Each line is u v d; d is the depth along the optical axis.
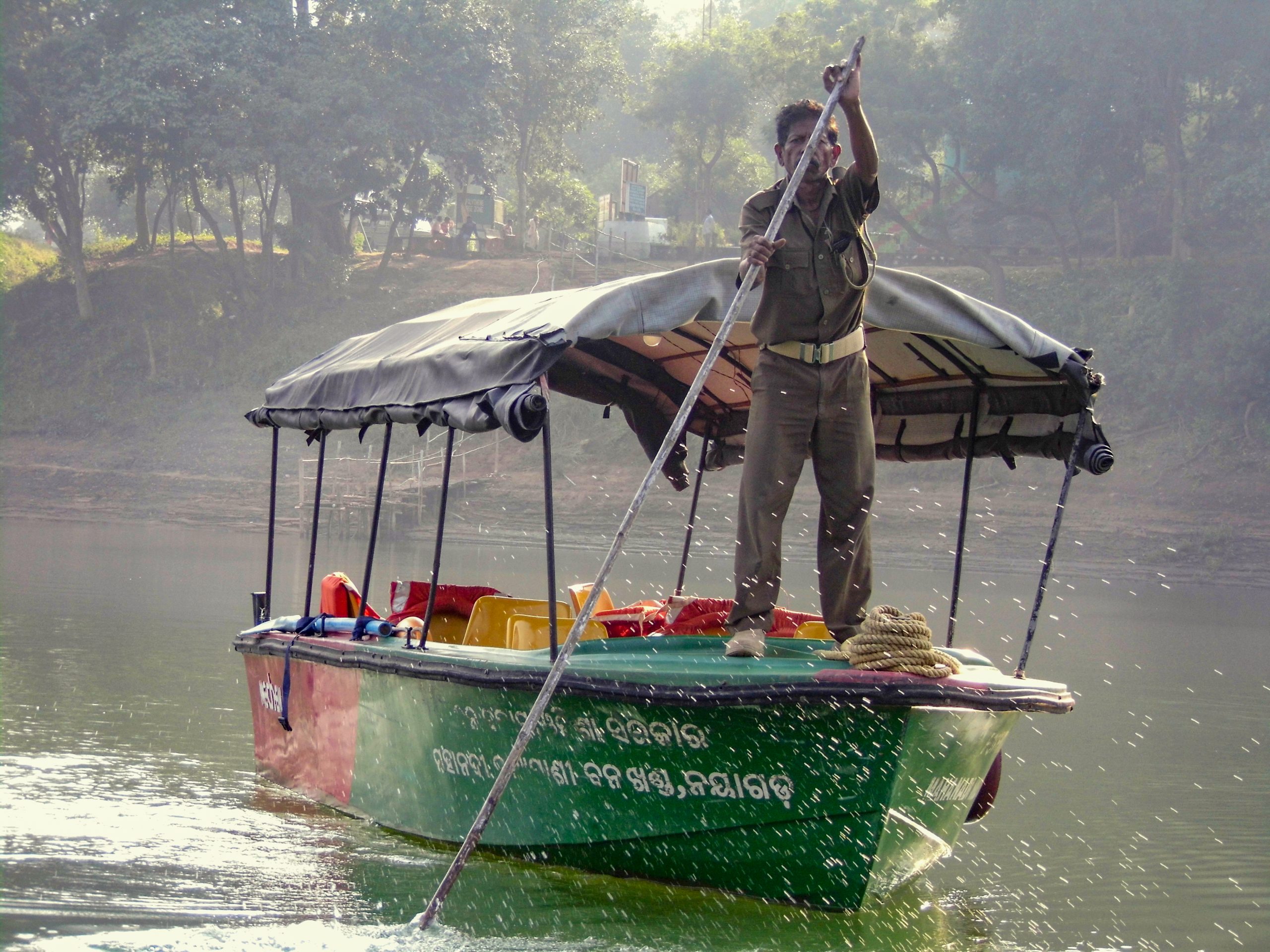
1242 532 30.11
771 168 53.94
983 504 32.91
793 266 5.38
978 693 4.91
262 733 7.95
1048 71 37.50
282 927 5.07
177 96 42.06
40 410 43.12
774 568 5.54
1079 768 8.88
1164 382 35.62
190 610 16.12
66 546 26.94
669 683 5.02
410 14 43.25
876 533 31.69
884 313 5.66
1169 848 6.74
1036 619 6.23
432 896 5.50
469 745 5.96
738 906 5.39
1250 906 5.69
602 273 46.88
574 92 51.00
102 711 9.60
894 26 45.16
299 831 6.57
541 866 5.90
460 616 7.83
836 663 5.20
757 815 5.16
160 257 51.62
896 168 42.00
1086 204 41.38
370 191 46.75
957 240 47.97
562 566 25.53
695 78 50.25
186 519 36.28
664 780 5.30
